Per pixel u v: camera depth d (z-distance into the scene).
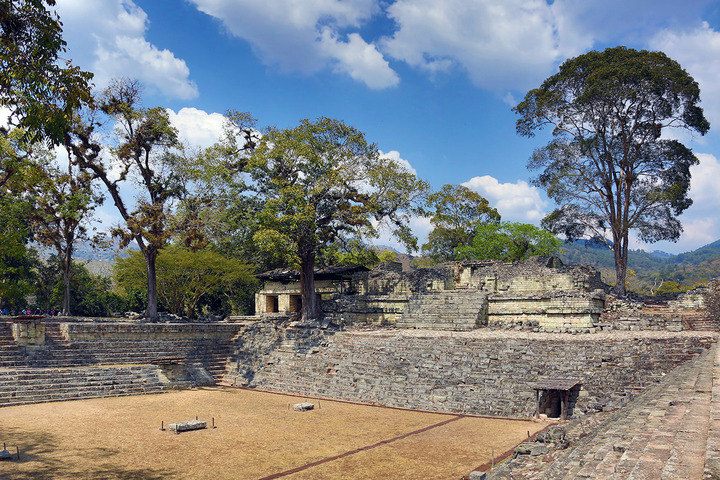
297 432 21.86
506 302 39.31
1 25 14.63
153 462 17.47
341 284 52.56
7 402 25.86
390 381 29.81
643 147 42.84
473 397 26.28
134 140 39.56
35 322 32.28
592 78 39.69
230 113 44.41
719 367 18.62
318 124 41.44
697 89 38.59
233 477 15.96
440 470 16.47
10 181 35.56
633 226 43.34
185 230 40.22
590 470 9.59
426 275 47.03
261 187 42.91
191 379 35.03
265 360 37.44
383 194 40.88
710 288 38.25
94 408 25.95
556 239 57.59
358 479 15.69
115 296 62.44
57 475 15.81
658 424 11.95
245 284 62.88
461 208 64.38
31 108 14.82
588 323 34.31
